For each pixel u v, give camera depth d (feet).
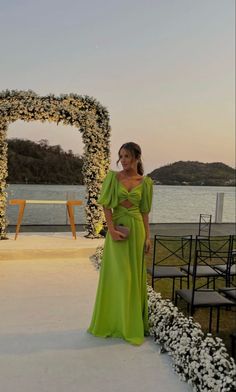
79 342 9.06
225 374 6.79
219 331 10.83
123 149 9.04
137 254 9.12
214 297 10.55
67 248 18.89
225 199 37.58
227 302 10.25
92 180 22.17
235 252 14.24
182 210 37.04
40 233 23.93
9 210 30.60
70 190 32.19
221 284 16.08
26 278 14.97
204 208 37.29
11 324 10.15
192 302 10.08
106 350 8.66
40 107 20.39
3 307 11.51
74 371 7.69
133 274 9.12
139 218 9.16
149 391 7.06
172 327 8.84
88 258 19.04
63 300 12.35
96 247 19.39
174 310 9.84
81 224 32.58
